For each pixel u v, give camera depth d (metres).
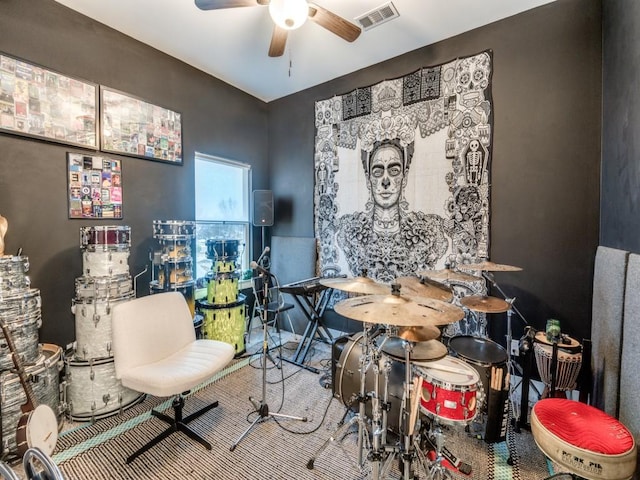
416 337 1.53
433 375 1.56
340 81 3.52
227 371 2.83
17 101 2.09
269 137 4.23
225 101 3.63
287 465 1.72
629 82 1.69
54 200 2.29
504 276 2.58
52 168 2.27
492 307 2.02
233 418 2.14
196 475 1.65
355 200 3.44
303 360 3.03
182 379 1.76
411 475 1.45
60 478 0.82
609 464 1.23
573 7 2.28
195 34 2.71
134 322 2.00
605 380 1.76
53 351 2.10
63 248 2.33
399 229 3.13
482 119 2.64
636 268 1.44
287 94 4.00
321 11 2.01
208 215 3.53
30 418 1.52
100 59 2.52
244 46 2.90
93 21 2.47
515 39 2.49
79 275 2.42
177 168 3.13
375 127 3.26
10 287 1.79
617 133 1.87
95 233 2.18
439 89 2.85
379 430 1.52
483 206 2.66
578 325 2.32
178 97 3.12
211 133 3.47
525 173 2.49
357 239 3.43
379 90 3.21
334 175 3.60
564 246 2.36
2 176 2.04
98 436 1.95
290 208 4.04
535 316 2.48
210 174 3.55
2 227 1.89
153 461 1.75
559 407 1.55
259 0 1.94
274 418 2.14
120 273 2.28
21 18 2.10
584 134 2.27
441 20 2.55
